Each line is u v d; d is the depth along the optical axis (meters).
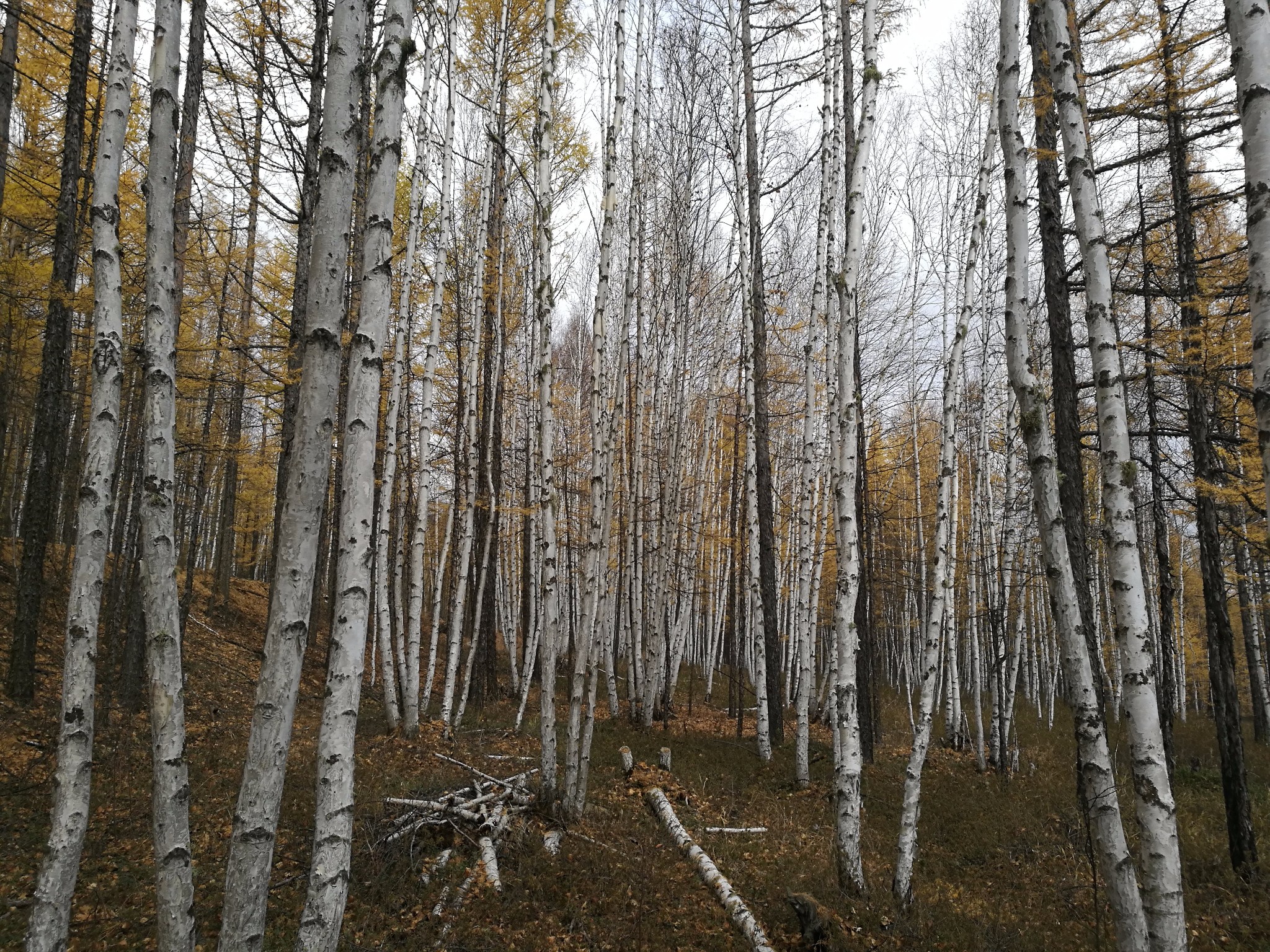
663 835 7.44
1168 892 3.71
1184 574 20.05
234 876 2.71
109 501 3.34
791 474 20.86
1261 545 7.80
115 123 3.43
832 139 10.79
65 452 12.73
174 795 2.93
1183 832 8.83
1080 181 4.25
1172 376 8.14
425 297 14.69
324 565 16.77
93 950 4.48
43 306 9.99
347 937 4.74
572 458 16.11
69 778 3.08
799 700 10.54
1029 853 8.00
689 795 8.77
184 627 14.02
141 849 5.86
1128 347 7.09
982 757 12.75
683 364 14.26
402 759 9.34
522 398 14.97
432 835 6.71
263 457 15.39
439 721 11.55
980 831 8.73
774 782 10.48
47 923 2.95
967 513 19.39
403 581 14.55
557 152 13.13
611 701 14.12
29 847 5.68
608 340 16.23
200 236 8.97
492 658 15.20
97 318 3.34
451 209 11.65
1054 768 13.34
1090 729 4.20
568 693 17.17
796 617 18.53
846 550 6.57
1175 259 8.01
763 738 11.66
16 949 4.33
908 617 22.42
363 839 6.27
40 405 8.95
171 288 3.23
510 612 17.55
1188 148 7.54
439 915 5.20
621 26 7.41
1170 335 7.19
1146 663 3.91
